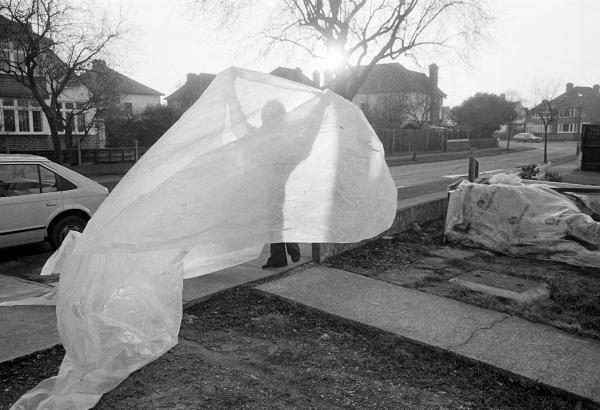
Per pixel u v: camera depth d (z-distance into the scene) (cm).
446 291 544
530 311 486
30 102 2917
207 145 479
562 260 667
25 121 3027
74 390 320
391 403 339
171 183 432
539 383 352
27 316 458
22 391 339
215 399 333
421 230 852
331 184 504
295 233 483
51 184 751
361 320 451
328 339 432
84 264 394
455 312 475
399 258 676
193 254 451
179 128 494
